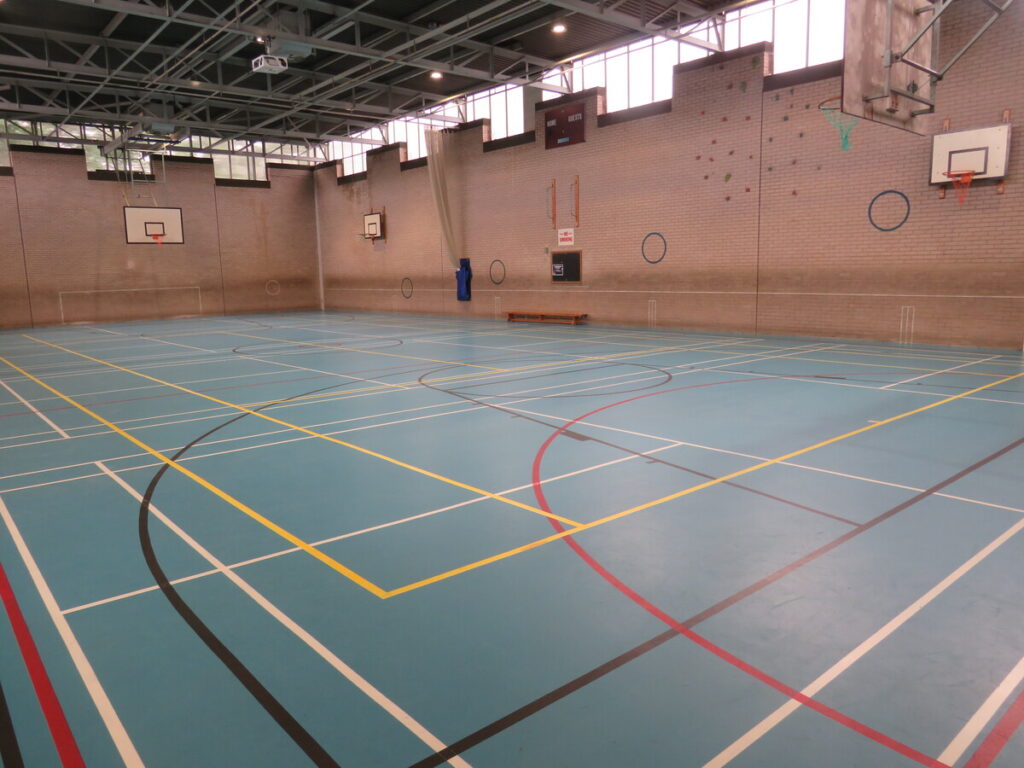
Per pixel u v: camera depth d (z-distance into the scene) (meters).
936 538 3.92
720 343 13.34
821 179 13.42
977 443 5.85
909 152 12.19
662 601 3.25
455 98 22.02
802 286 13.96
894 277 12.65
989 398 7.65
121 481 5.28
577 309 18.45
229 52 15.72
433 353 12.71
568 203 18.23
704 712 2.43
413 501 4.69
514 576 3.54
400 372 10.45
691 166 15.47
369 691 2.60
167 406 8.20
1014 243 11.23
